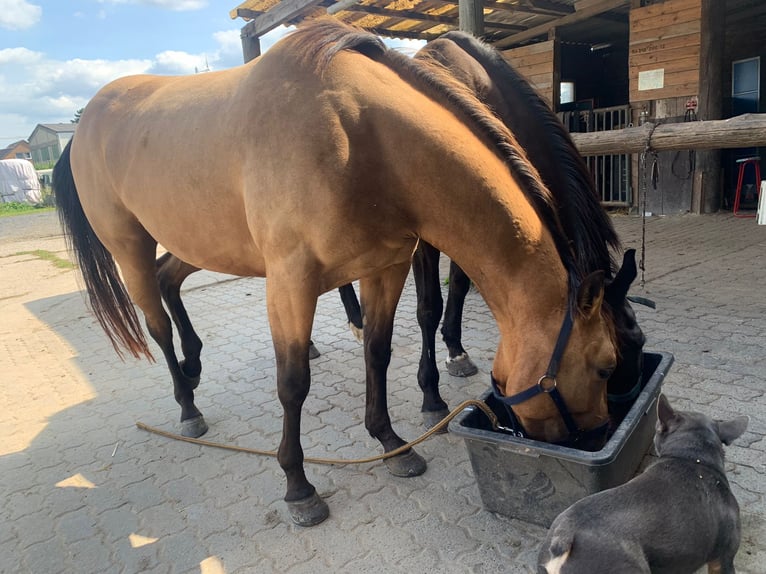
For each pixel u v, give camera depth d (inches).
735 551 62.0
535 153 76.9
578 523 57.0
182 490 97.3
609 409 83.6
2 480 105.6
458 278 124.6
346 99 72.6
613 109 320.2
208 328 195.5
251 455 106.9
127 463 108.3
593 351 65.7
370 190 72.8
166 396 139.5
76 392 147.3
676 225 279.1
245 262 92.7
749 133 124.3
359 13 276.2
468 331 159.8
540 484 73.9
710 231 257.3
